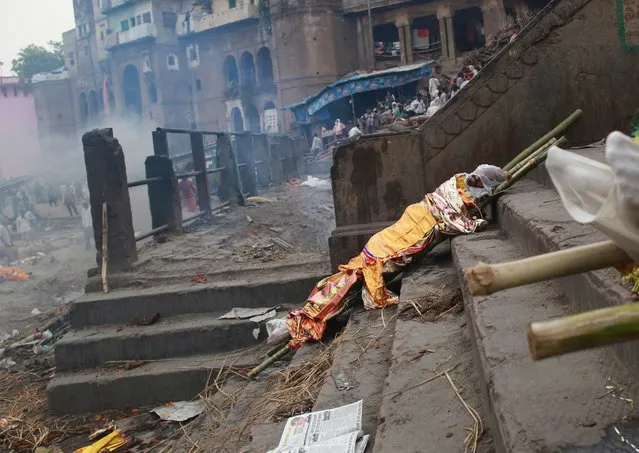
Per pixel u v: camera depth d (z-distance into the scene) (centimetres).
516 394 218
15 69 6612
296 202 1475
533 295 323
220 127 4534
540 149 599
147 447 510
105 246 738
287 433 342
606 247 143
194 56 4656
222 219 1159
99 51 5269
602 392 207
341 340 476
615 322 122
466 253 455
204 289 677
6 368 798
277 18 3797
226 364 595
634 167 132
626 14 656
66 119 5641
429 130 678
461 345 351
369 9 3547
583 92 668
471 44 3616
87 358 640
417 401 296
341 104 3409
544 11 669
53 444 553
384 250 550
